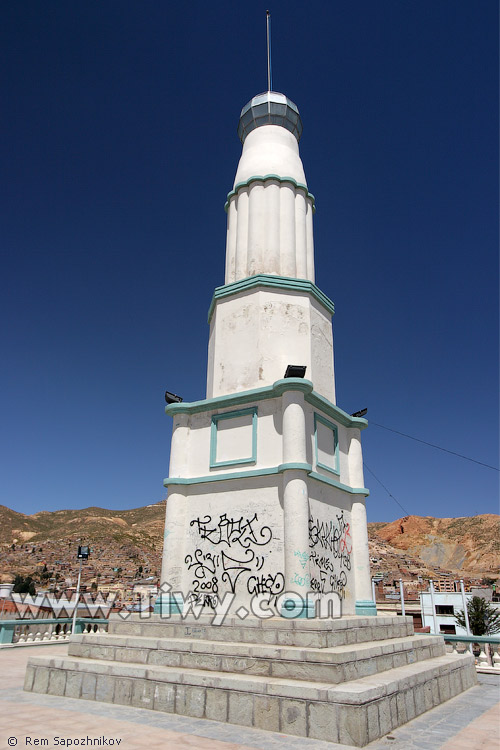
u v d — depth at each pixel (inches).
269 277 574.6
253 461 487.8
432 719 335.9
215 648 352.8
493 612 1726.1
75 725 292.8
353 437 593.6
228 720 306.3
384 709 299.0
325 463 529.0
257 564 450.0
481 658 570.3
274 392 493.4
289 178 643.5
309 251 650.2
